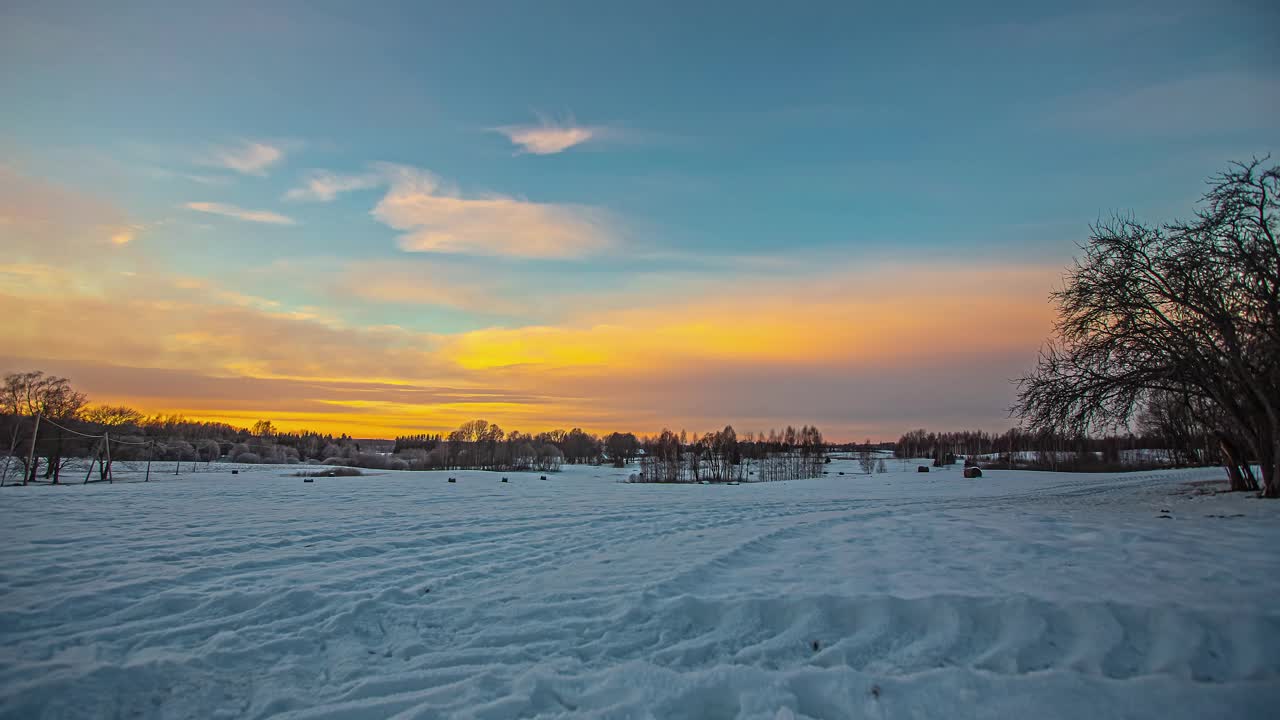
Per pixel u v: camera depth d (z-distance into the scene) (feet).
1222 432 69.97
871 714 16.42
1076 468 230.07
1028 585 24.93
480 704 16.92
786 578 28.73
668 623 23.26
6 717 15.65
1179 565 27.81
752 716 16.30
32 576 28.60
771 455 393.70
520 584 29.37
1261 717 15.71
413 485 125.70
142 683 17.95
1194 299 59.26
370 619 24.20
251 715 16.66
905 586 25.54
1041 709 16.26
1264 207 55.42
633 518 58.59
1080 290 66.44
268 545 39.32
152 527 46.65
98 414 239.09
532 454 419.95
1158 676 17.48
